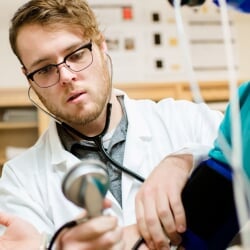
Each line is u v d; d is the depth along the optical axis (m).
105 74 0.96
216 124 0.81
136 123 1.05
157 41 3.29
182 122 1.05
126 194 0.90
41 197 0.97
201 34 3.28
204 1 0.50
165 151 1.00
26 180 1.01
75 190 0.44
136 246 0.63
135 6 3.25
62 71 0.88
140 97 2.94
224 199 0.59
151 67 3.26
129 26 3.25
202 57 3.27
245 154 0.50
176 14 0.46
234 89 0.40
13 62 3.07
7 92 2.90
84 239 0.46
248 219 0.46
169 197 0.63
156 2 3.26
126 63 3.24
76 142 0.99
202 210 0.61
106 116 0.98
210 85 2.96
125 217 0.86
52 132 1.06
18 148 2.97
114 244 0.47
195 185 0.62
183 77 3.26
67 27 0.89
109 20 3.21
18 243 0.65
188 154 0.73
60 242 0.49
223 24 0.41
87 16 0.95
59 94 0.90
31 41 0.89
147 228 0.63
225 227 0.59
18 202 0.95
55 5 0.91
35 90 0.97
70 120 0.92
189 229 0.61
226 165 0.60
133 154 0.97
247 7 0.46
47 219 0.93
